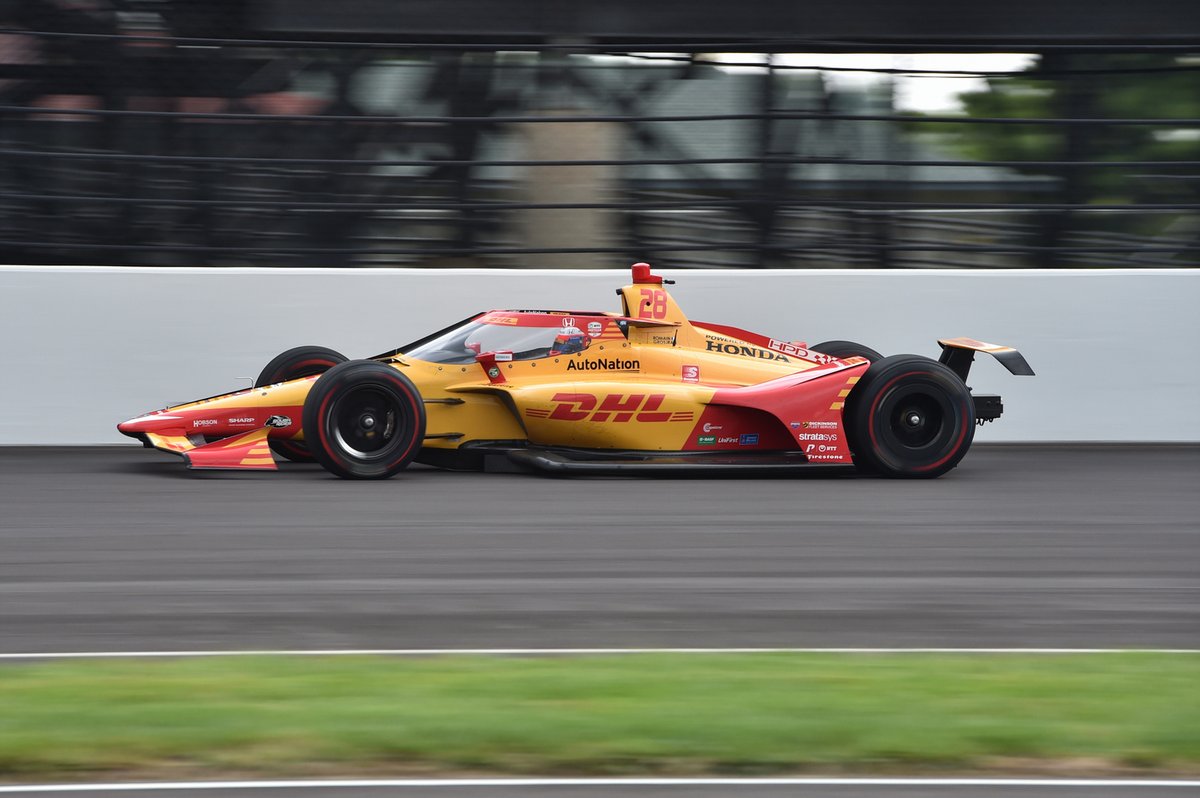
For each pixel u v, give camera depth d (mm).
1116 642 18219
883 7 46938
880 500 29562
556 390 31688
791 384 32281
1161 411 40250
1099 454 37812
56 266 38781
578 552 23547
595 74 41281
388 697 14922
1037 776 13047
